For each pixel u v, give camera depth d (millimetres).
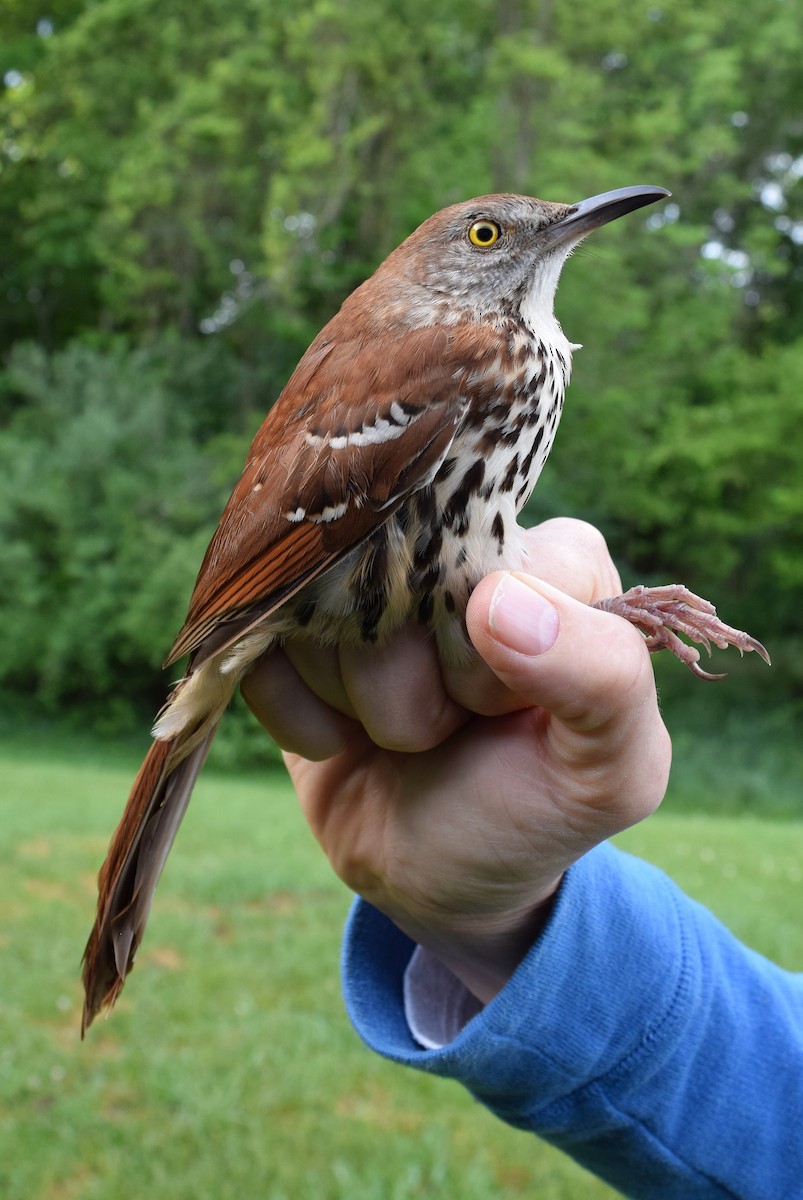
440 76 3262
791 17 3355
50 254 3730
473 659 285
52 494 3031
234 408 3455
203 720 325
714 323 3102
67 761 2660
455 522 315
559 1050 289
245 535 323
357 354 335
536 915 301
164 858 330
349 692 298
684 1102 295
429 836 289
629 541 3391
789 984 323
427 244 380
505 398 323
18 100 3920
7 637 3061
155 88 3594
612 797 267
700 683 3115
